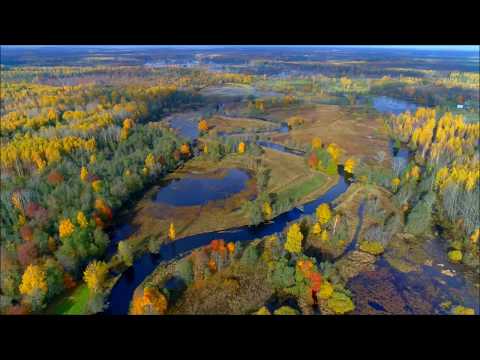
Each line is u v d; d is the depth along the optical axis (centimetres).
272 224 10344
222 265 8150
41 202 9831
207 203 11494
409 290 7875
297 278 7619
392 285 8006
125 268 8506
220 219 10588
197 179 13238
